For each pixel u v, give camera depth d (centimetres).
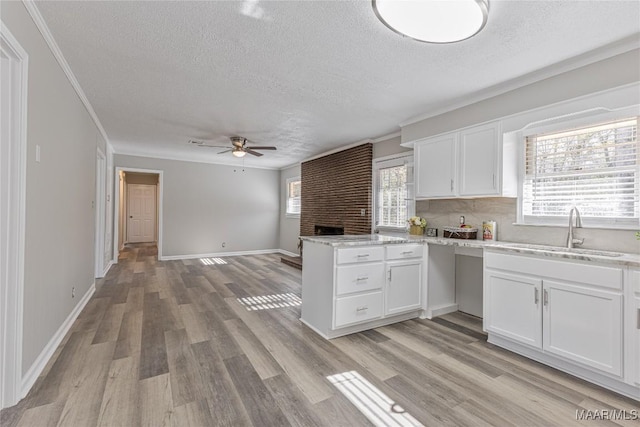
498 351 257
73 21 203
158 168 694
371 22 200
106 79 290
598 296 203
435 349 260
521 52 234
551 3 178
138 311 346
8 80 173
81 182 335
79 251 332
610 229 243
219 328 300
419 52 236
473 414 176
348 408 180
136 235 1030
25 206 183
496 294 264
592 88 238
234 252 788
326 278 287
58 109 248
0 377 172
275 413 175
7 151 173
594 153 257
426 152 378
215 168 761
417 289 334
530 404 185
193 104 354
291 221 793
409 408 180
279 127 445
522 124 283
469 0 159
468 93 313
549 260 229
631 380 189
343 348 260
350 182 550
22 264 179
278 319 329
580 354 211
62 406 176
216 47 233
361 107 358
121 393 190
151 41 226
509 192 300
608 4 179
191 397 188
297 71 271
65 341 264
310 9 187
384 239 316
